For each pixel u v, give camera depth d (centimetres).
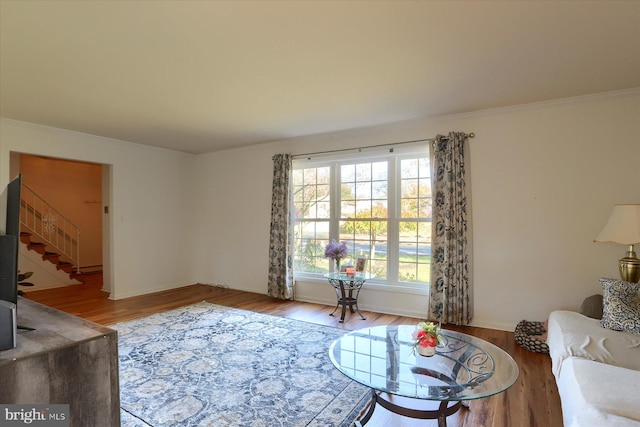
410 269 428
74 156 461
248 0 177
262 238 541
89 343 122
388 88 303
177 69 262
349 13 190
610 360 199
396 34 212
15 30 205
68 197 701
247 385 246
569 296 334
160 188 570
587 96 321
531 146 350
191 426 199
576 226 331
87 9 184
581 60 248
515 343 325
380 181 449
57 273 592
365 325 381
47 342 119
